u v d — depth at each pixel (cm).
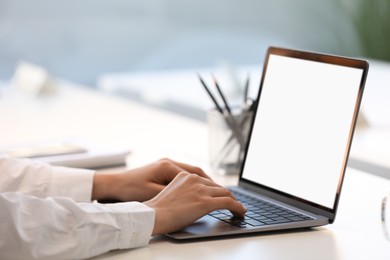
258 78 359
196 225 122
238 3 662
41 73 324
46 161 171
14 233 106
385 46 619
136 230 112
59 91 324
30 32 593
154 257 108
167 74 414
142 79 394
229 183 162
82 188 143
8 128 237
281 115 143
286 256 108
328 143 130
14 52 590
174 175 143
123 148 186
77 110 272
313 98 136
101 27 616
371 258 107
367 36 626
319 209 128
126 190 143
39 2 589
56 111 271
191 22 652
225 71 338
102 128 234
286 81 144
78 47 612
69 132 227
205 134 221
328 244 115
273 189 141
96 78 623
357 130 229
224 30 664
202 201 121
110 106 281
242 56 677
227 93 326
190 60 658
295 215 127
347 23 659
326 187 128
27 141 214
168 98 325
